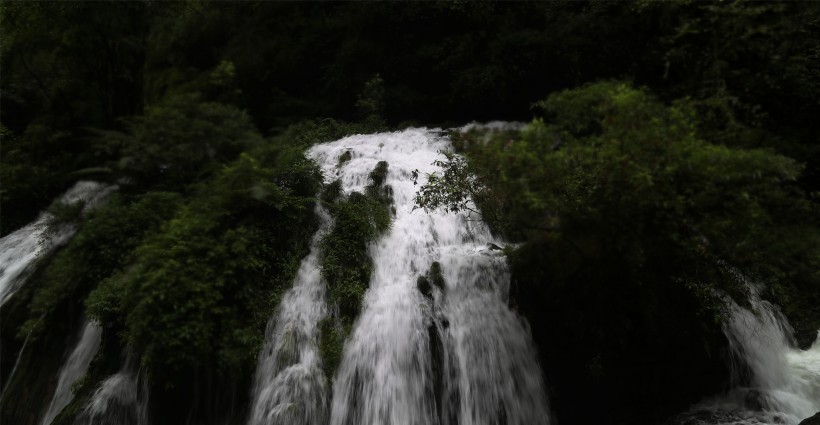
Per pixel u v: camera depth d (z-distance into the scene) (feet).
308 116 51.60
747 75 29.19
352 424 24.75
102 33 50.85
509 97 45.34
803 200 22.58
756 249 21.20
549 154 20.90
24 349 32.81
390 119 49.65
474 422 24.36
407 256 29.25
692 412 24.63
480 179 24.43
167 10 55.11
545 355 25.17
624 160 19.29
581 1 42.29
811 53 30.96
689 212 20.49
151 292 24.79
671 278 24.90
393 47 50.44
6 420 31.01
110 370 28.68
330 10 56.75
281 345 26.18
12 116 59.57
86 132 56.65
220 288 26.21
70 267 31.30
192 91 58.54
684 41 33.50
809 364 27.55
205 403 26.45
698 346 25.04
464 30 47.80
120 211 32.42
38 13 49.65
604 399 25.41
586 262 22.94
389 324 26.09
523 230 24.23
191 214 29.35
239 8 62.64
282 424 24.12
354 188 34.17
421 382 24.79
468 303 26.21
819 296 29.89
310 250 30.30
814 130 31.94
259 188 28.68
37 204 50.03
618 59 39.73
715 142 23.02
